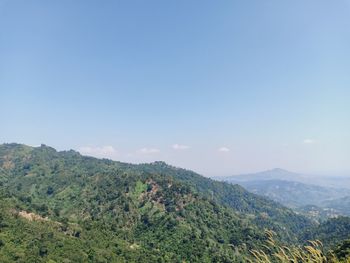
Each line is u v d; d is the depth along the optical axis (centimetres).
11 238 12825
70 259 12900
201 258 16462
